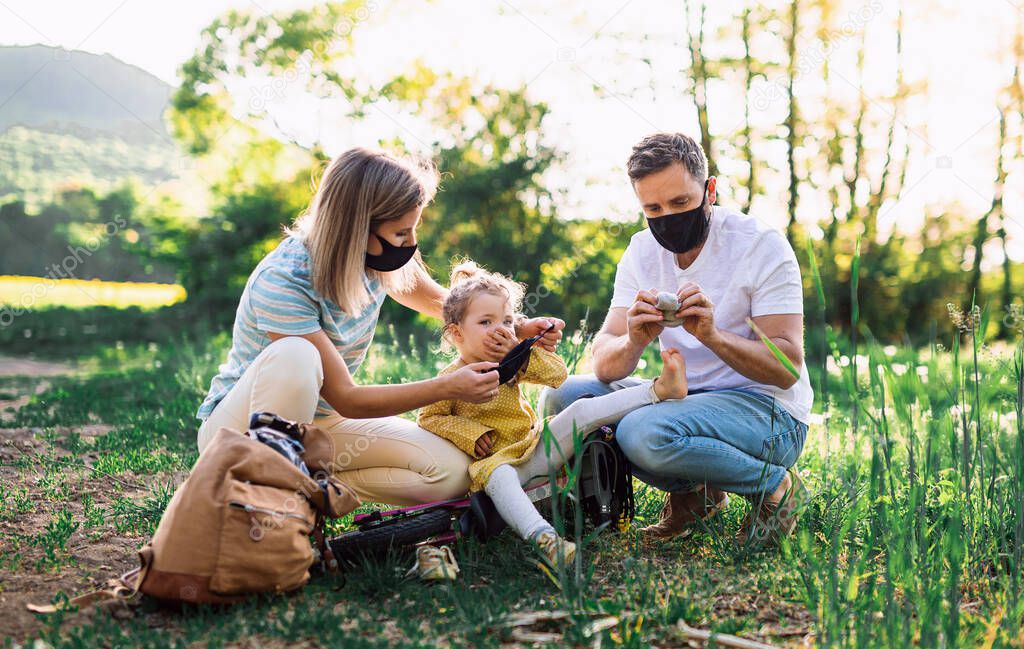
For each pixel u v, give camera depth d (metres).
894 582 2.66
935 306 16.23
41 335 14.15
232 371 3.15
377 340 10.70
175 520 2.49
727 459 3.07
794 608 2.63
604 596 2.66
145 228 17.28
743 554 3.01
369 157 3.01
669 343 3.43
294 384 2.86
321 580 2.79
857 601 2.52
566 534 3.23
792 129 15.94
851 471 3.25
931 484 3.14
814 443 4.57
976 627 2.43
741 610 2.62
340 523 3.39
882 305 16.33
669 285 3.40
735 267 3.24
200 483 2.51
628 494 3.29
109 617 2.45
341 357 3.13
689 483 3.24
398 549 2.94
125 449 5.06
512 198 14.85
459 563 2.92
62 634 2.36
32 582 2.77
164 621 2.47
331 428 3.20
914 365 3.06
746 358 3.08
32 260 17.33
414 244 3.14
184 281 16.94
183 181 17.33
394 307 13.52
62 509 3.74
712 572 2.91
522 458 3.09
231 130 17.11
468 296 3.25
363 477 3.21
